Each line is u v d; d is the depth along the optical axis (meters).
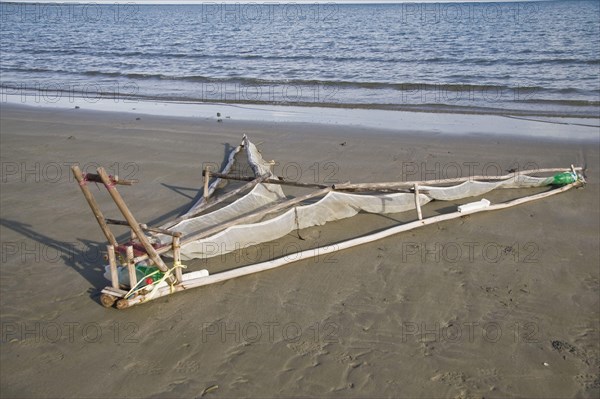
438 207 7.11
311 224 6.48
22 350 4.32
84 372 4.09
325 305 4.93
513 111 12.55
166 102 14.43
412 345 4.41
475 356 4.29
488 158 9.02
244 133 10.59
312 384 3.98
